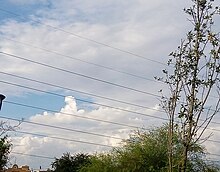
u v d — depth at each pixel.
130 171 51.19
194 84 17.23
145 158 51.19
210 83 17.16
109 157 53.97
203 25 17.50
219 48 17.20
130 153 52.19
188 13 17.69
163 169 48.50
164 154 50.72
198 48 17.42
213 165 46.03
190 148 17.55
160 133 51.94
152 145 51.38
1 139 25.34
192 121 17.09
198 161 44.97
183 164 17.20
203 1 17.53
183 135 17.25
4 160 25.66
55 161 80.12
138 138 53.12
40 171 79.94
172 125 17.77
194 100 17.12
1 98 18.39
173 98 17.81
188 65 17.44
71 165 77.94
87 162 58.19
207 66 17.28
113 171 52.59
